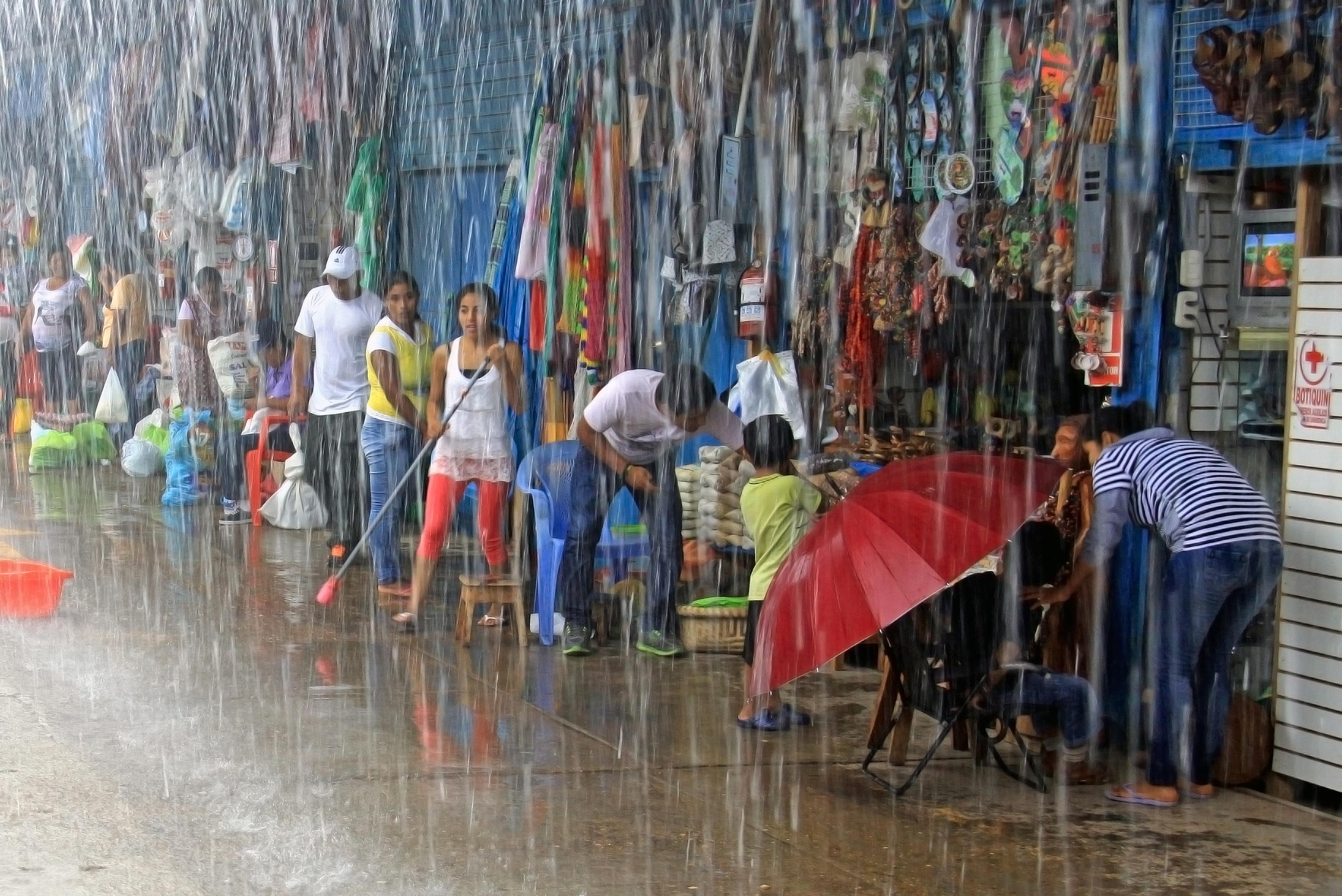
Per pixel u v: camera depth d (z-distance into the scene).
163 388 35.94
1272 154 14.98
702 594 21.61
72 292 38.34
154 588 24.28
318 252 32.34
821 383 20.66
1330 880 12.70
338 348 25.45
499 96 27.06
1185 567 14.20
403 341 23.14
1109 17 16.25
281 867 12.71
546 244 24.16
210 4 34.38
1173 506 14.34
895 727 15.52
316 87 31.02
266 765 15.46
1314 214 14.57
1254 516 14.14
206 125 34.97
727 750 16.25
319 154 31.66
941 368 18.91
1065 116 16.75
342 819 13.90
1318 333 14.34
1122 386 16.36
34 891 12.13
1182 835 13.72
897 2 19.09
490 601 20.58
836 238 20.38
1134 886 12.59
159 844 13.19
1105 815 14.30
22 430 41.41
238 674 19.09
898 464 14.43
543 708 17.77
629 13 22.97
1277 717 14.79
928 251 18.80
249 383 30.45
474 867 12.81
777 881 12.62
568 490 20.23
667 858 13.07
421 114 29.20
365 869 12.70
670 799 14.65
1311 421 14.40
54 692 18.11
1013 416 18.17
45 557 26.77
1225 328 15.91
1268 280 15.44
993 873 12.84
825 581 13.84
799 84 20.59
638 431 19.78
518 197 25.14
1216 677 14.53
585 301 23.72
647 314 23.28
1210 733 14.62
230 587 24.34
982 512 13.58
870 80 19.58
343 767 15.41
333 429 25.59
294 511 29.42
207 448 32.22
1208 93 15.56
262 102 33.03
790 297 21.14
